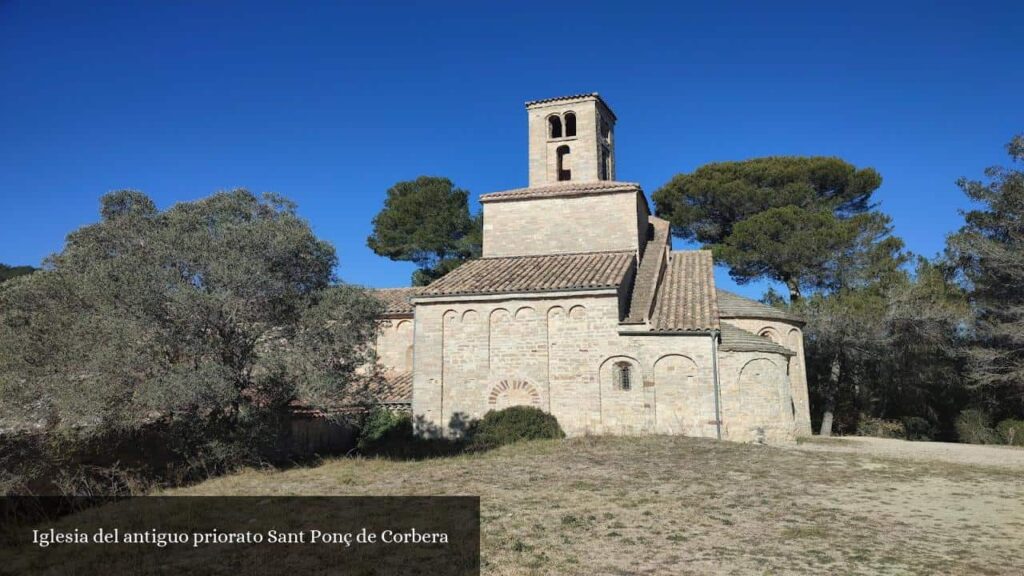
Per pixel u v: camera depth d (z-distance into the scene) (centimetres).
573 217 3114
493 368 2586
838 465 1862
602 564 1009
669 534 1173
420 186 5284
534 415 2436
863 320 3478
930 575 951
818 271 4000
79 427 1705
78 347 1698
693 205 4500
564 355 2523
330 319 1872
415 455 2227
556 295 2542
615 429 2436
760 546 1097
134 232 1841
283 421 2136
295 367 1792
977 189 3478
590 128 3312
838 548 1083
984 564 998
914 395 3919
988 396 3609
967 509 1355
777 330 2906
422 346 2666
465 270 2955
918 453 2292
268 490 1620
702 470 1772
